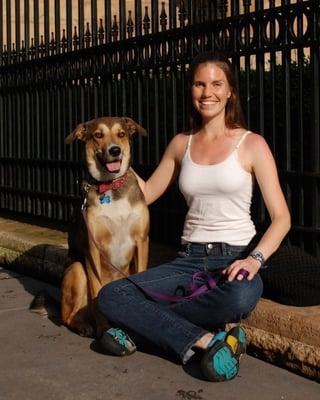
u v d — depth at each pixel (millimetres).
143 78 6348
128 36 6438
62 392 3865
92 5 6898
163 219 6383
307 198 4984
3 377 4102
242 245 4250
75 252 5039
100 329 4691
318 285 4180
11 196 8406
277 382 3930
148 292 4227
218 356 3883
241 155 4211
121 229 4730
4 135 8492
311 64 4734
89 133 4770
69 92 7332
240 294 4016
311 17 4695
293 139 5414
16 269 6926
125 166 4746
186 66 5922
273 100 5086
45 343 4691
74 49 7176
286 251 4273
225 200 4223
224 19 5371
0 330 4996
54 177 7715
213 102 4273
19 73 8086
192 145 4445
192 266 4309
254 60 6270
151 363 4246
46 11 7617
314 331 3941
